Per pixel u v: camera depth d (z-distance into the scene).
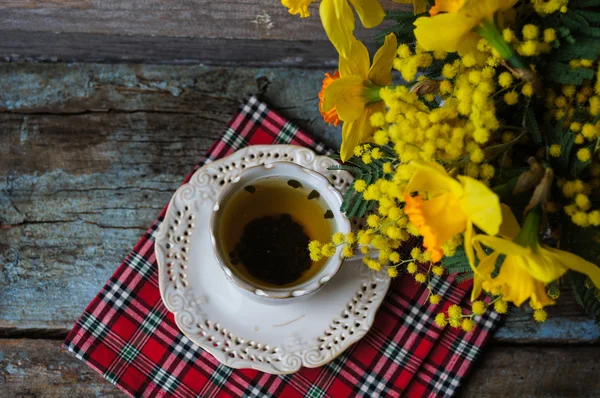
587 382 0.74
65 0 0.72
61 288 0.74
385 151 0.58
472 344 0.72
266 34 0.75
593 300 0.56
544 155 0.54
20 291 0.74
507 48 0.50
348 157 0.56
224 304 0.68
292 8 0.56
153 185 0.76
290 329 0.68
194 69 0.78
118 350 0.71
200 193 0.69
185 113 0.77
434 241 0.49
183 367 0.71
